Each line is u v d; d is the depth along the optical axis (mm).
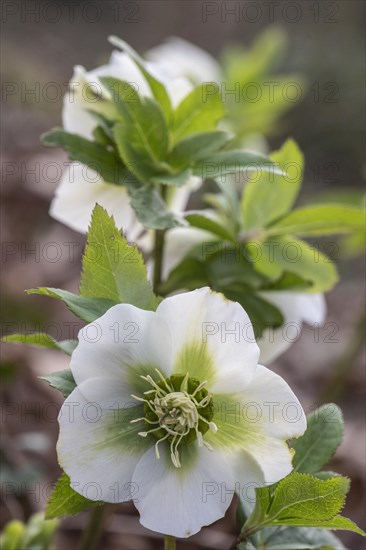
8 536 536
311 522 403
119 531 709
